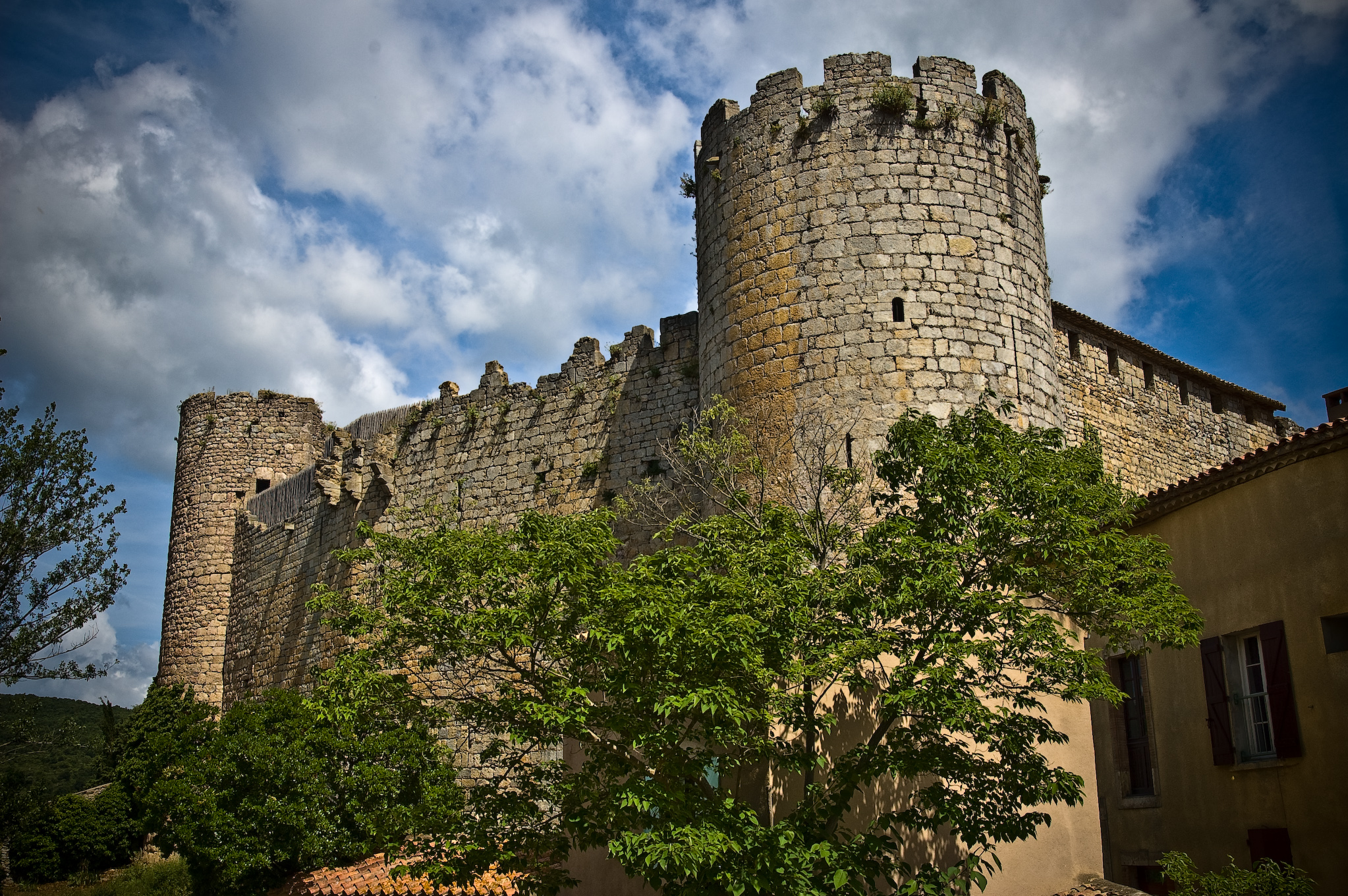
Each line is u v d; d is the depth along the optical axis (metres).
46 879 35.69
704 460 21.97
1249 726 20.64
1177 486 22.17
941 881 15.34
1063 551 16.55
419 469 38.50
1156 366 36.25
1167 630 15.90
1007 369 23.98
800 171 25.14
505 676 22.77
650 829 15.07
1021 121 26.30
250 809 24.34
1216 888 17.19
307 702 17.00
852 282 24.03
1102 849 23.48
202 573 49.09
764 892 14.62
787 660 15.27
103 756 44.66
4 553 30.11
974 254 24.39
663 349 32.62
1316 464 19.41
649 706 15.01
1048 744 20.66
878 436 22.94
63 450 31.38
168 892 32.25
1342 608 18.59
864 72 25.34
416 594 16.22
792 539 16.55
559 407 34.81
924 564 15.72
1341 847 18.19
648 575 15.42
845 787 16.34
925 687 15.11
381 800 24.05
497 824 16.69
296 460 50.78
